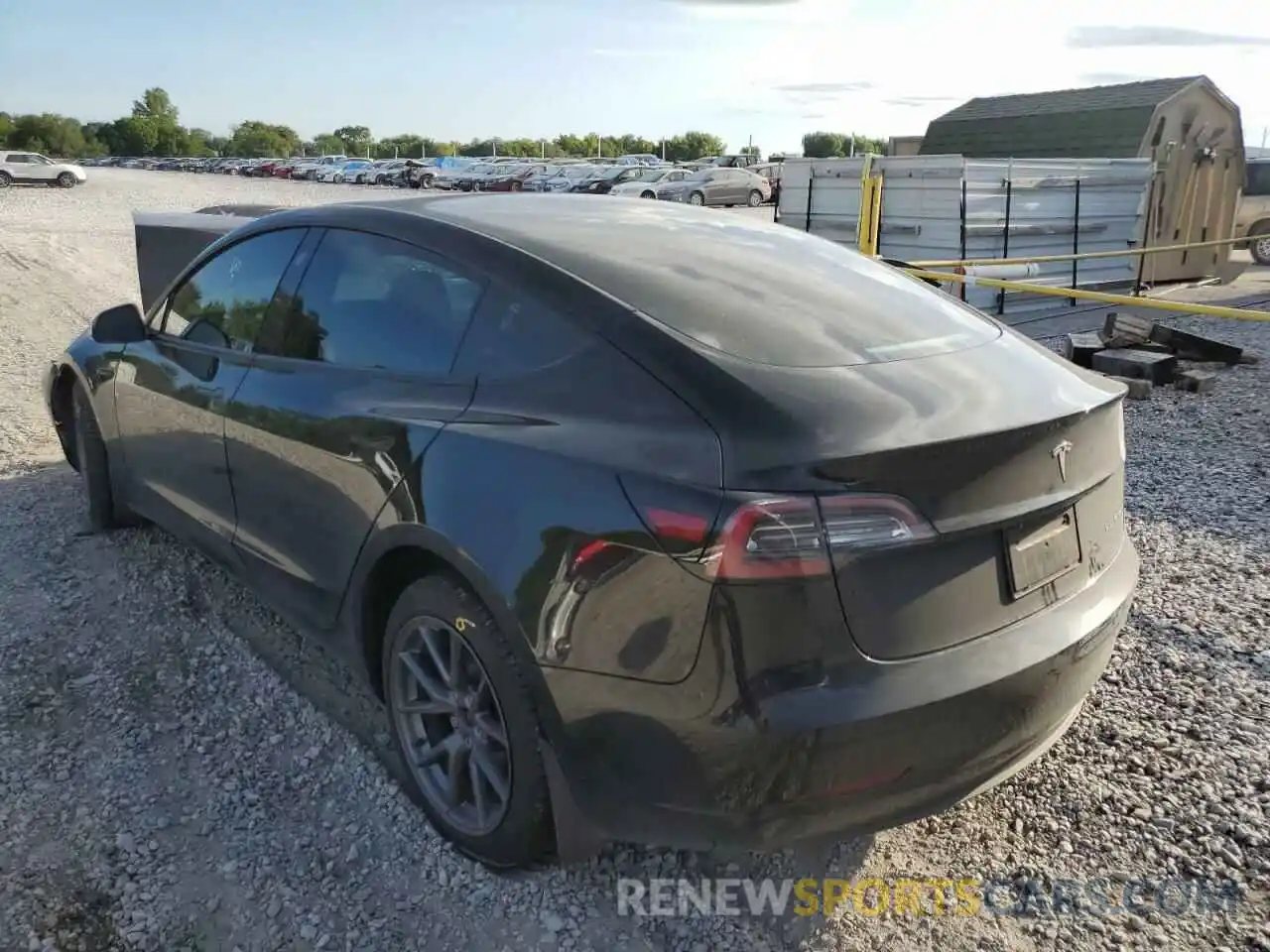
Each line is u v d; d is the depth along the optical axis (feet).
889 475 6.74
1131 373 25.23
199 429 11.80
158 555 14.64
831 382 7.43
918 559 6.95
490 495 7.78
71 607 13.03
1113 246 43.88
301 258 11.11
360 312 10.03
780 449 6.73
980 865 8.77
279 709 10.96
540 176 148.46
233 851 8.81
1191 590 13.64
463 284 9.09
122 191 129.70
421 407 8.73
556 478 7.40
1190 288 48.03
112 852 8.72
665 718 6.88
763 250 10.16
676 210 11.39
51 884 8.32
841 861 8.86
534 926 8.10
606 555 7.02
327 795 9.59
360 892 8.42
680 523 6.68
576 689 7.26
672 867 8.79
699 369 7.37
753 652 6.58
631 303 8.13
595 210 10.80
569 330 8.13
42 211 86.79
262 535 10.95
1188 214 47.57
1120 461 8.85
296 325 10.80
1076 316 39.93
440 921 8.13
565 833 7.94
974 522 7.08
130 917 8.02
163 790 9.56
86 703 10.93
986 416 7.32
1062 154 48.65
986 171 37.73
